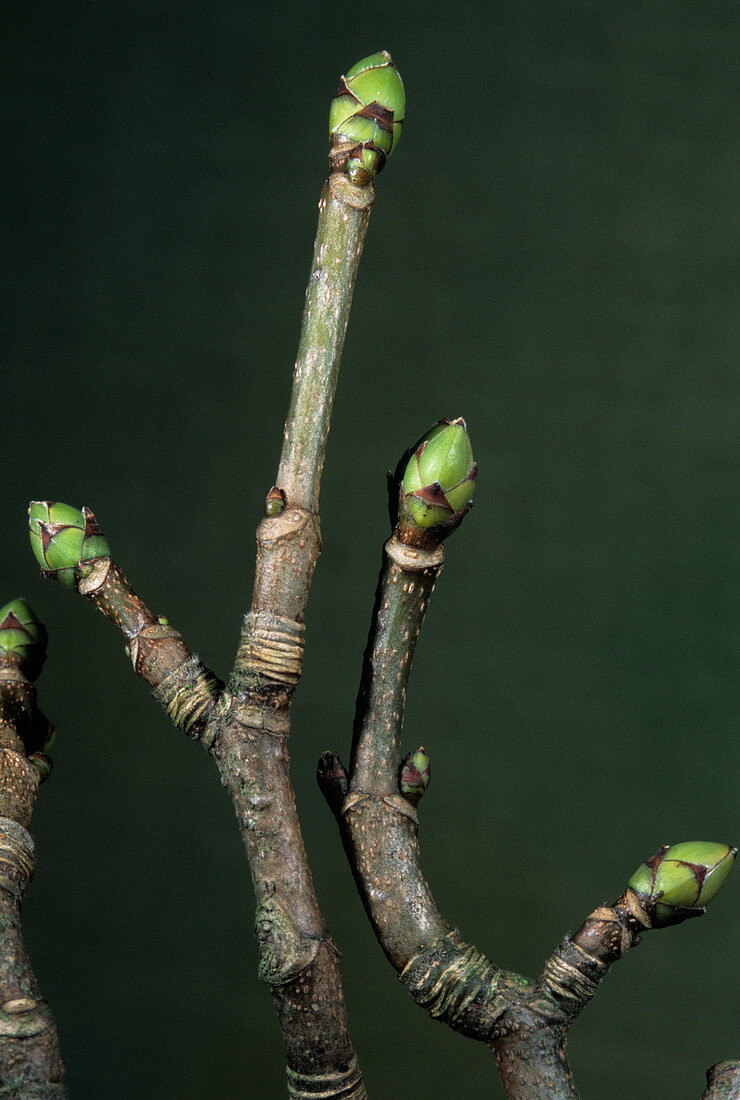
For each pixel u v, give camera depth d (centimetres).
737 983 183
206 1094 189
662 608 201
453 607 205
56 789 200
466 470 47
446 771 200
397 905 47
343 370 214
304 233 215
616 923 47
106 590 48
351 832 48
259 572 47
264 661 47
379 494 211
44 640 50
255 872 47
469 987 47
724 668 198
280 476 48
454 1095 185
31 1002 47
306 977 47
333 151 48
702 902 47
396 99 48
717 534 202
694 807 194
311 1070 47
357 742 48
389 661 48
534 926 192
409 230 215
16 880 48
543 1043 47
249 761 47
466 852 197
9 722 49
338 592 208
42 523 48
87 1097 190
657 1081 182
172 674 48
